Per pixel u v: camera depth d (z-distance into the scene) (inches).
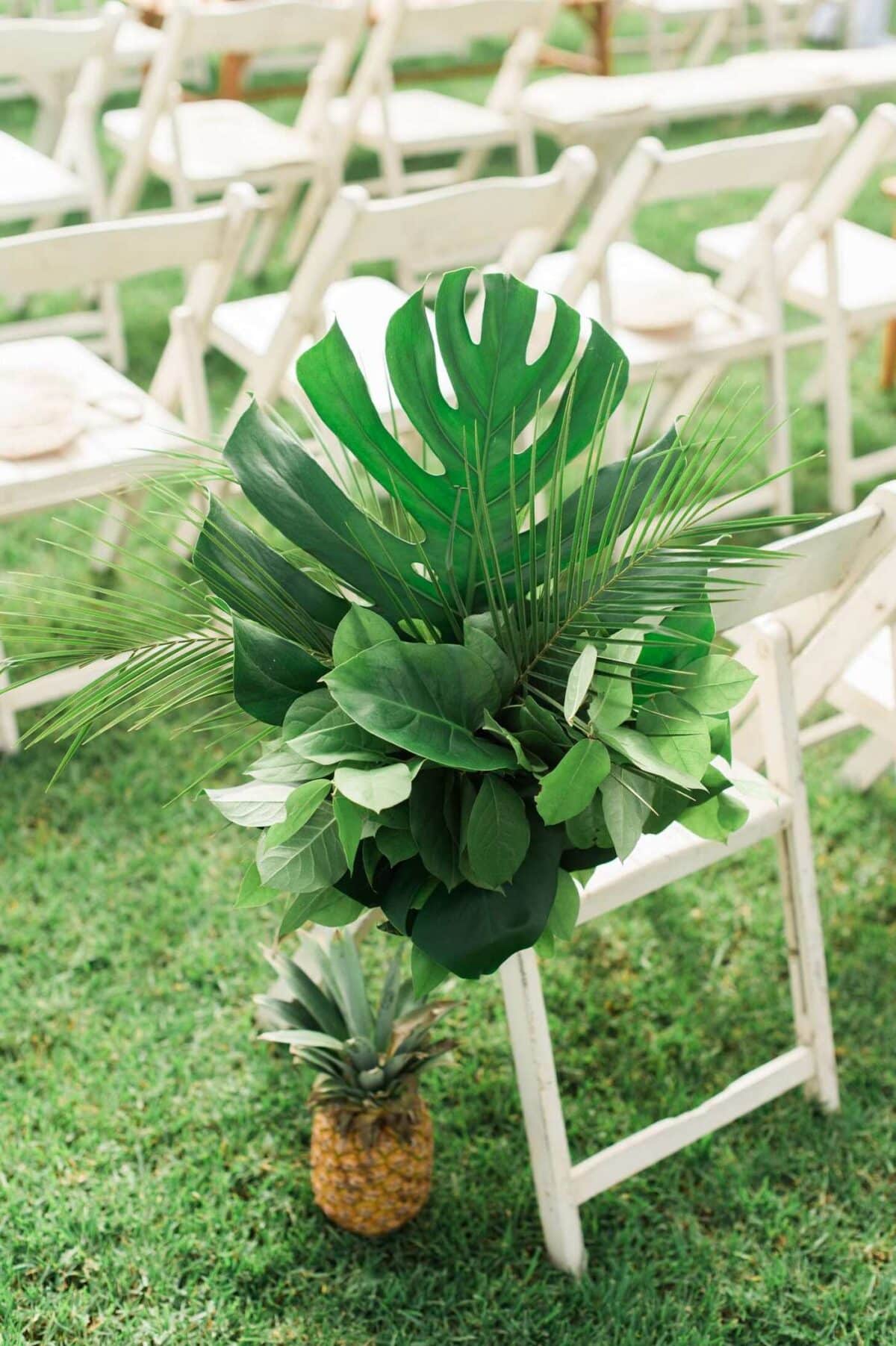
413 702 45.8
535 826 50.3
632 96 159.0
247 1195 74.6
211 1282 69.6
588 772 45.5
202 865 95.5
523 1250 71.0
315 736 45.4
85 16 215.2
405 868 50.1
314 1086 68.5
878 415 149.1
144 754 105.6
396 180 165.0
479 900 48.8
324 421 48.4
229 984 86.4
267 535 117.1
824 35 270.1
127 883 94.6
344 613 51.7
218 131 165.9
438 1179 74.6
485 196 107.1
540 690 51.1
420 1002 70.6
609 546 49.4
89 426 100.4
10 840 97.7
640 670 50.6
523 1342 66.6
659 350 119.7
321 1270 70.6
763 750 76.4
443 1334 67.2
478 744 47.2
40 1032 83.7
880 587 66.9
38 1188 74.1
